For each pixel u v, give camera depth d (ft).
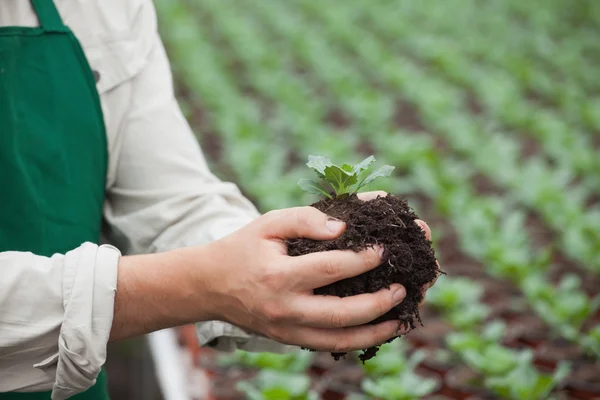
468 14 22.76
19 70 4.33
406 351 7.32
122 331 3.99
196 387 6.57
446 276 8.81
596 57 18.90
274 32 20.66
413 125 14.42
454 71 17.02
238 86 16.53
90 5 4.46
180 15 20.34
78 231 4.42
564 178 11.00
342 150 11.72
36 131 4.33
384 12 22.75
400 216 4.03
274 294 3.83
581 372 6.86
